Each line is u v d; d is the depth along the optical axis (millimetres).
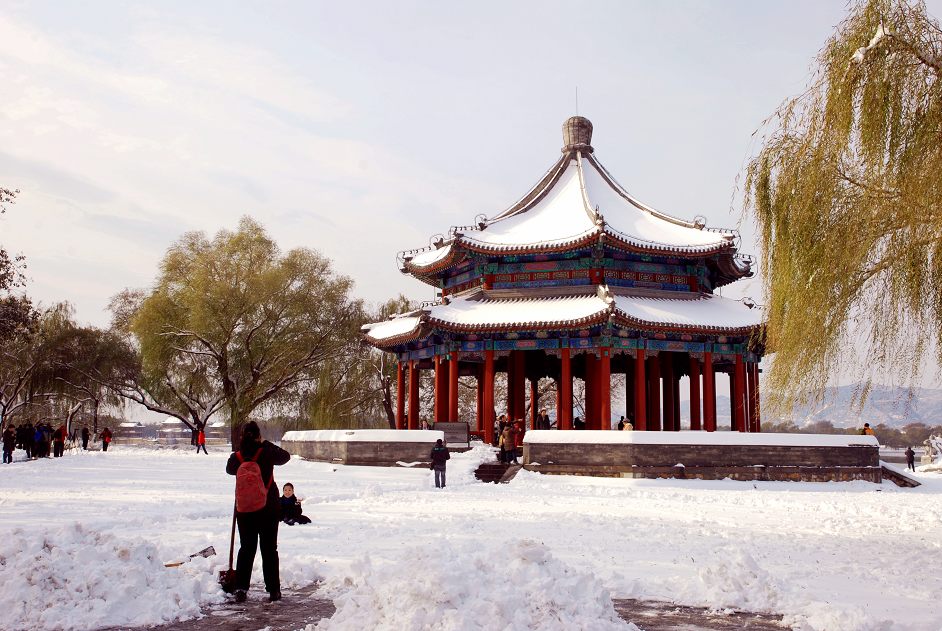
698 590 13484
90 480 38250
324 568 15219
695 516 26500
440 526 22031
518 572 11336
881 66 18344
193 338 74812
